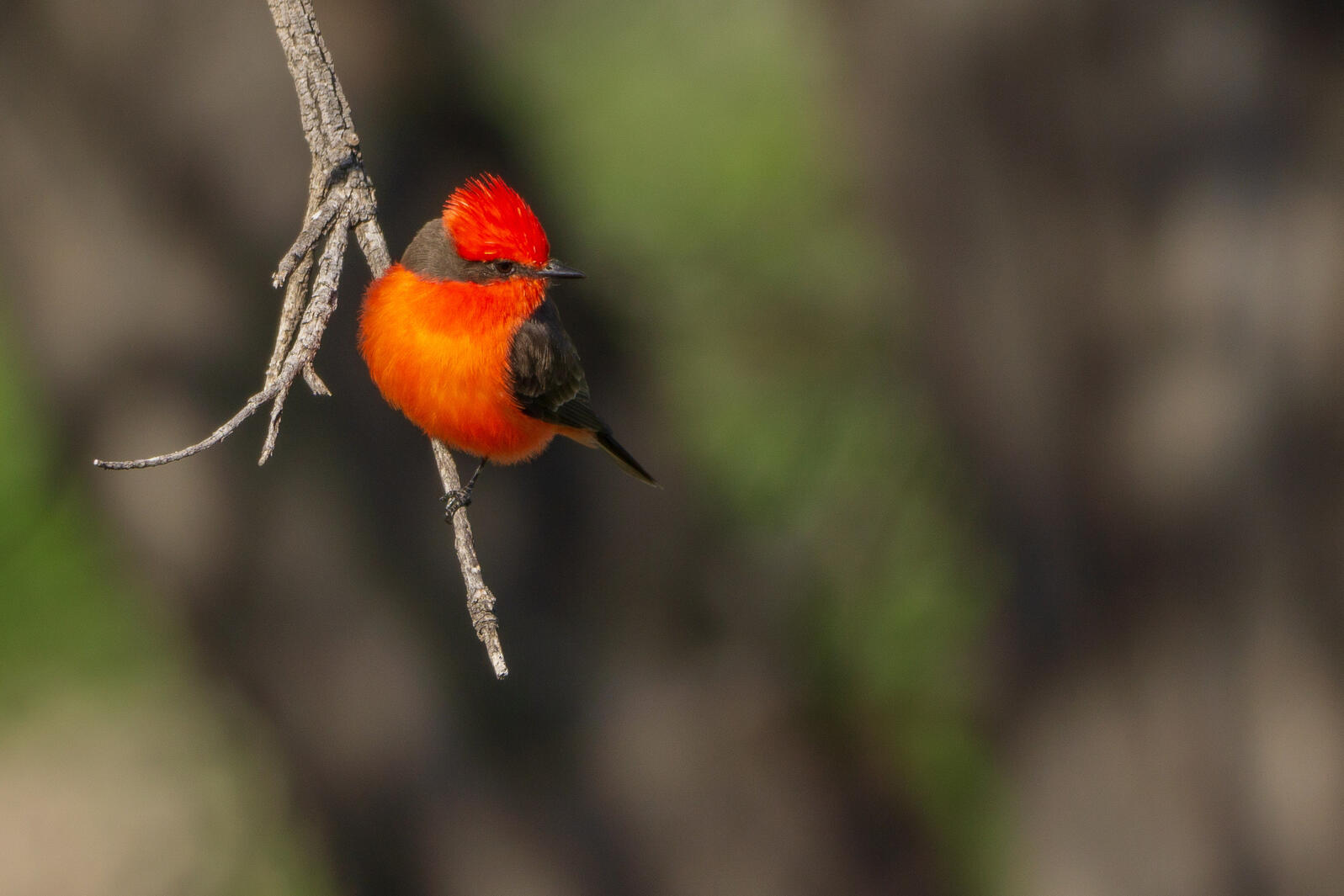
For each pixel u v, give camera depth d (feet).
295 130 36.32
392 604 37.06
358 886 39.52
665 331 42.91
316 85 26.23
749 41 45.70
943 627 40.98
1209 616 35.06
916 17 34.94
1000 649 39.55
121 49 35.50
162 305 36.40
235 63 35.83
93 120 35.86
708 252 43.96
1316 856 34.96
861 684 41.24
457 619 37.35
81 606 58.80
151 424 36.58
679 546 39.50
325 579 36.81
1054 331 35.47
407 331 29.27
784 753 39.75
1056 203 34.68
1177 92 33.12
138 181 36.04
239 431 36.42
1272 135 32.89
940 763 41.88
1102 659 36.94
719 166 44.42
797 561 40.98
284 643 37.19
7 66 35.63
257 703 38.58
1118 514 35.70
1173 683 35.78
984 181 35.40
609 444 34.40
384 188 37.11
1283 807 35.04
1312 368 33.14
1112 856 37.42
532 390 30.53
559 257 40.11
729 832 38.88
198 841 60.34
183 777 63.98
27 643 60.18
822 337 43.01
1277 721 34.78
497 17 42.37
